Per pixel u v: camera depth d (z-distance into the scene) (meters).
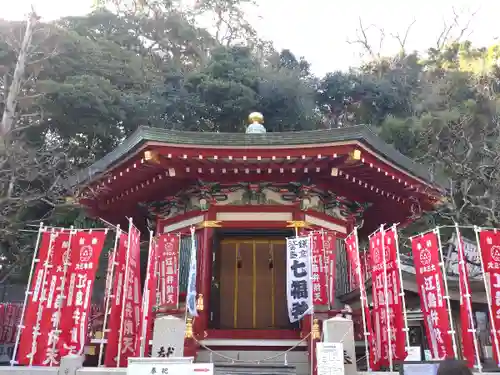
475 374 8.12
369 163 12.26
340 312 11.95
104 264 28.20
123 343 9.98
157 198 14.96
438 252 9.34
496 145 30.58
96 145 33.06
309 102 42.97
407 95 47.47
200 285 12.68
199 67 46.56
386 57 54.62
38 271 9.92
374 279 10.77
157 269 12.61
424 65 52.16
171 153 11.85
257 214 13.35
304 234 12.91
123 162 12.79
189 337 11.38
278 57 53.25
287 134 11.78
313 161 12.16
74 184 14.36
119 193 14.95
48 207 28.64
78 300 9.77
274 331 12.32
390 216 16.66
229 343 12.16
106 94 32.84
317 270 12.18
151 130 11.66
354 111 47.88
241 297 13.56
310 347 11.17
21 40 29.73
